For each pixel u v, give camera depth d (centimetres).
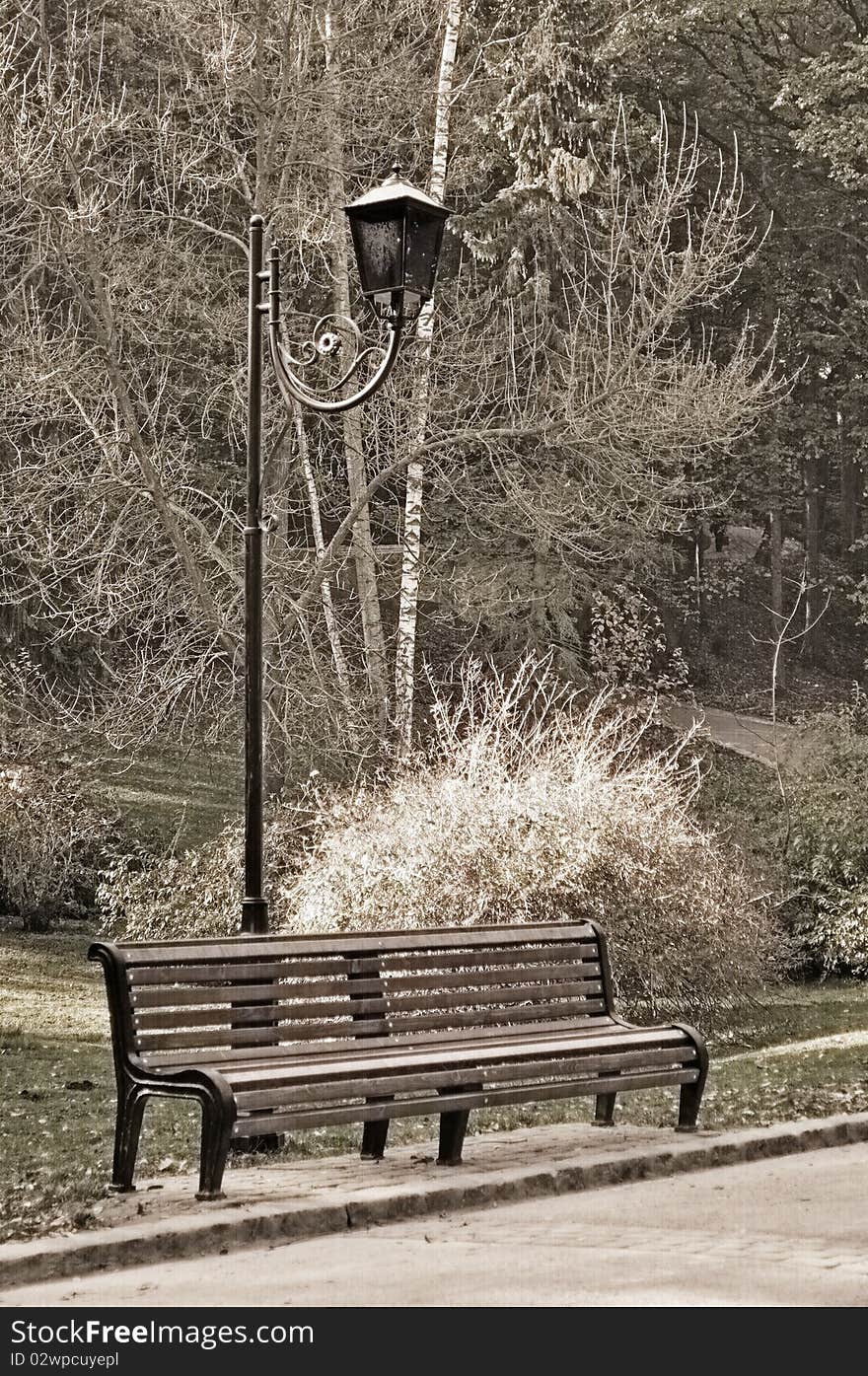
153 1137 902
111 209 1812
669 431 1834
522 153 2562
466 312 2116
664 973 1452
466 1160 788
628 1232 640
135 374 1905
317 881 1501
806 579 5034
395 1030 805
